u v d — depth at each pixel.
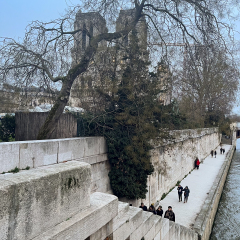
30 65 10.60
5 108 11.58
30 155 6.35
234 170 39.09
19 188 2.41
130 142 10.80
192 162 27.80
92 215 3.30
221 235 15.36
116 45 12.15
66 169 3.09
